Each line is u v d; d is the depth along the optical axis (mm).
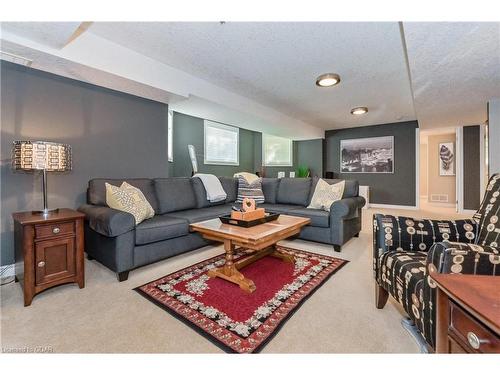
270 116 4711
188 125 5043
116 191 2238
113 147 2932
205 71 3080
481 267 956
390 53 2600
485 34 1755
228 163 6078
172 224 2332
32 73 2309
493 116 3342
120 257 1956
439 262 994
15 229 1900
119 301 1674
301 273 2135
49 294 1771
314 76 3211
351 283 1960
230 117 4449
